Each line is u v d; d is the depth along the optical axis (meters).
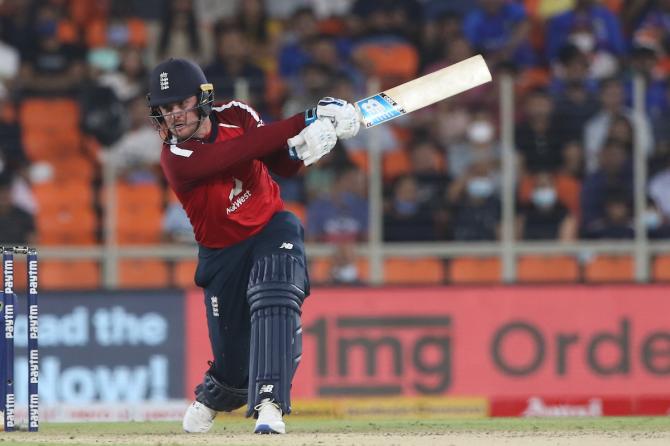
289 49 45.59
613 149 38.81
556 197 38.91
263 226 18.33
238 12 46.91
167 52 46.94
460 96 39.06
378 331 34.84
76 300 34.50
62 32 46.00
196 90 17.45
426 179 38.75
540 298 35.34
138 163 38.94
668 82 40.53
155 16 48.09
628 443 16.67
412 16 47.16
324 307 34.84
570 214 38.91
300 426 23.66
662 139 39.91
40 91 39.81
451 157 38.91
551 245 38.09
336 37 46.34
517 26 46.53
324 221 38.78
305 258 18.48
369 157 37.97
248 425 25.20
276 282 17.77
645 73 45.38
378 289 35.06
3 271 19.70
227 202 17.88
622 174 38.84
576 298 35.38
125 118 39.38
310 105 38.25
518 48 46.12
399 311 35.00
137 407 34.28
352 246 37.94
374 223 37.94
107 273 38.16
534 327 35.22
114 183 38.50
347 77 43.19
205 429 20.67
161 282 38.44
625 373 35.22
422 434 18.86
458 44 45.75
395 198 38.59
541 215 38.84
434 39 45.97
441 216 38.47
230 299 18.69
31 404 20.14
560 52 44.78
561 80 39.59
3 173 39.59
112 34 46.72
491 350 35.03
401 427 22.50
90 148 39.78
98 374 34.34
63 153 39.75
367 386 34.62
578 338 35.28
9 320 19.77
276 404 17.62
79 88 39.84
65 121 39.78
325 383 34.56
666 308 35.47
